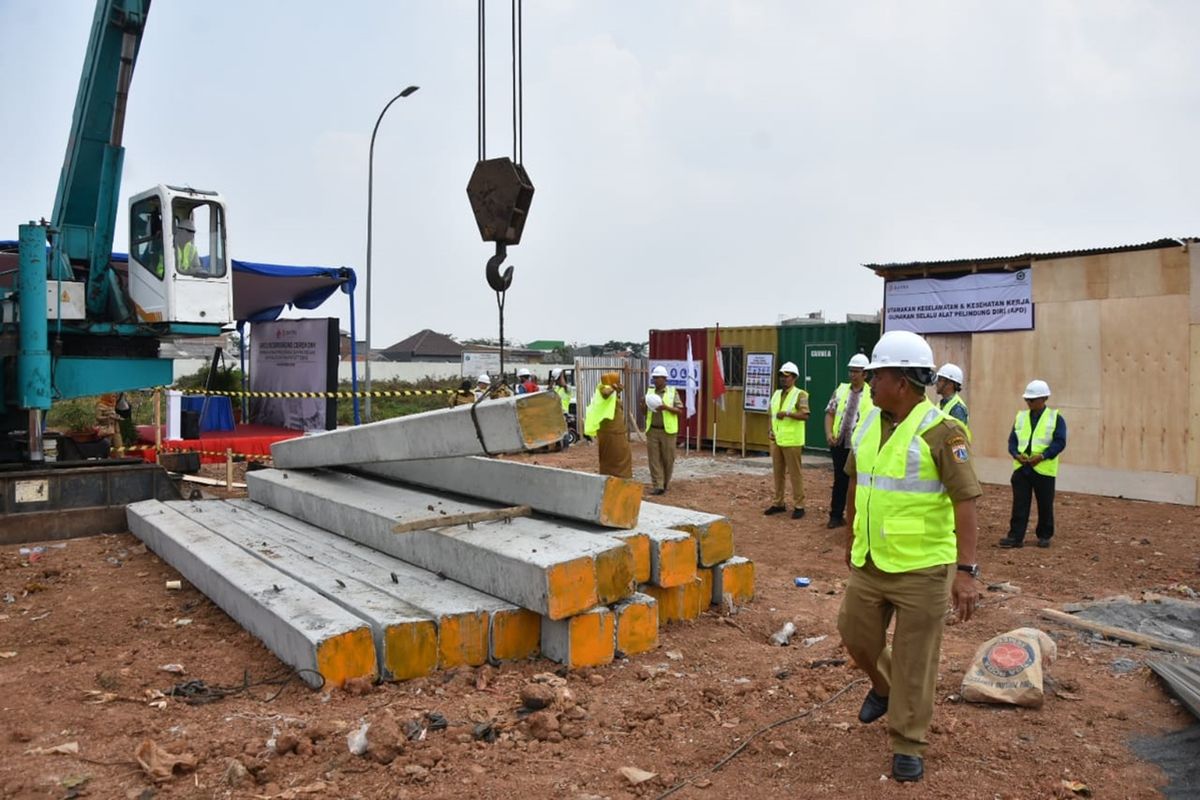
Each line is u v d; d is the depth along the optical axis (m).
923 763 4.14
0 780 3.96
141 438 15.66
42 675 5.47
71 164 10.83
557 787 3.99
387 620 5.31
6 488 9.45
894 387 4.10
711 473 16.95
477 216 5.83
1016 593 7.86
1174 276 13.04
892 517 4.05
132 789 3.91
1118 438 13.63
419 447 6.92
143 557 8.81
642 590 6.44
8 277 12.59
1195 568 8.99
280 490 9.17
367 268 21.64
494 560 5.83
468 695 5.07
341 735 4.41
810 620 6.85
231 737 4.42
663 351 22.55
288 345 20.23
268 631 5.76
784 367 12.06
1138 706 5.03
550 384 23.23
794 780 4.11
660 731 4.64
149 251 10.74
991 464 15.21
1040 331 14.53
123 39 10.60
